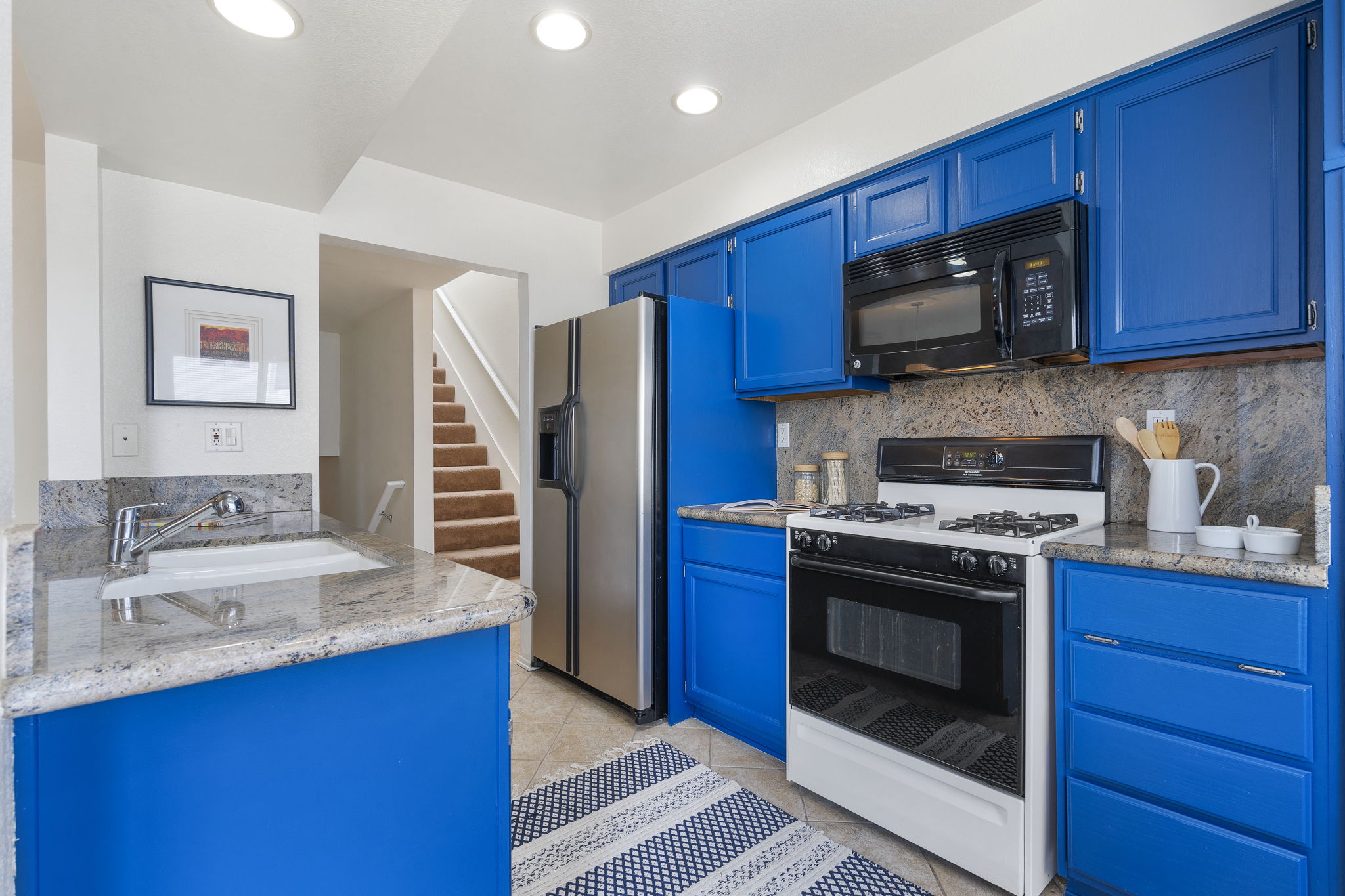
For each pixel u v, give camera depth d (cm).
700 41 197
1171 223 161
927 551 173
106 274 204
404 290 455
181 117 171
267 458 233
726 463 277
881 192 224
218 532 181
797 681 206
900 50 202
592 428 277
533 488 313
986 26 192
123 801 75
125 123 175
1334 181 118
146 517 208
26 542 63
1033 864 153
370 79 154
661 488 261
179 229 217
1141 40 162
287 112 170
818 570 200
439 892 97
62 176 182
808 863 171
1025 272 181
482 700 101
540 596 308
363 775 90
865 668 187
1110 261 172
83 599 95
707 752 236
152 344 210
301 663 77
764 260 264
